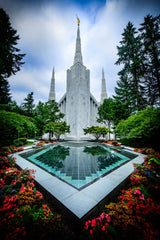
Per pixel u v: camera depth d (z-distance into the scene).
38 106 21.55
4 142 10.03
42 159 7.04
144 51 13.03
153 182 3.05
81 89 23.77
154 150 8.34
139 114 8.79
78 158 7.66
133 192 2.69
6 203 2.24
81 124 22.64
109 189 3.17
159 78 12.12
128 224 1.73
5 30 10.40
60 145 14.77
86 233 1.71
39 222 1.81
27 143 15.45
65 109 28.86
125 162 6.30
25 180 3.42
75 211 2.21
